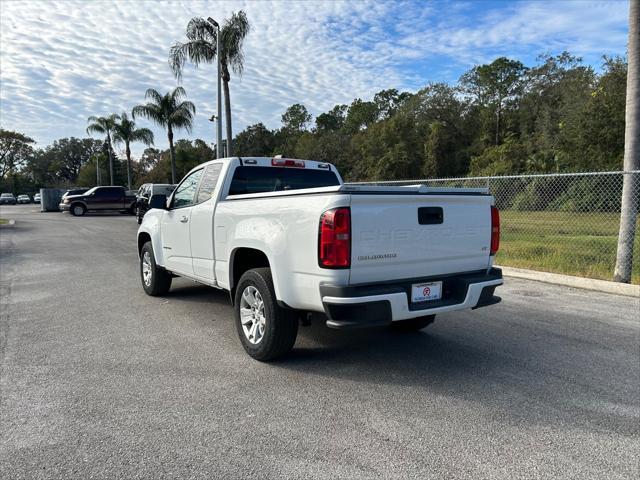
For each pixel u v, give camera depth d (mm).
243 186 5426
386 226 3809
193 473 2732
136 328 5566
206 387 3912
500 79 60750
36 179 105375
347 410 3510
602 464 2824
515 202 17078
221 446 3014
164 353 4719
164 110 37500
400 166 55906
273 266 4164
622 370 4305
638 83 7871
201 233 5516
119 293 7484
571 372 4258
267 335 4316
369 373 4230
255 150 74625
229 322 5828
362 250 3689
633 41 7949
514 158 45406
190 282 8422
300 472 2738
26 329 5523
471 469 2768
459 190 4289
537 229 16625
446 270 4273
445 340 5172
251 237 4449
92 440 3080
